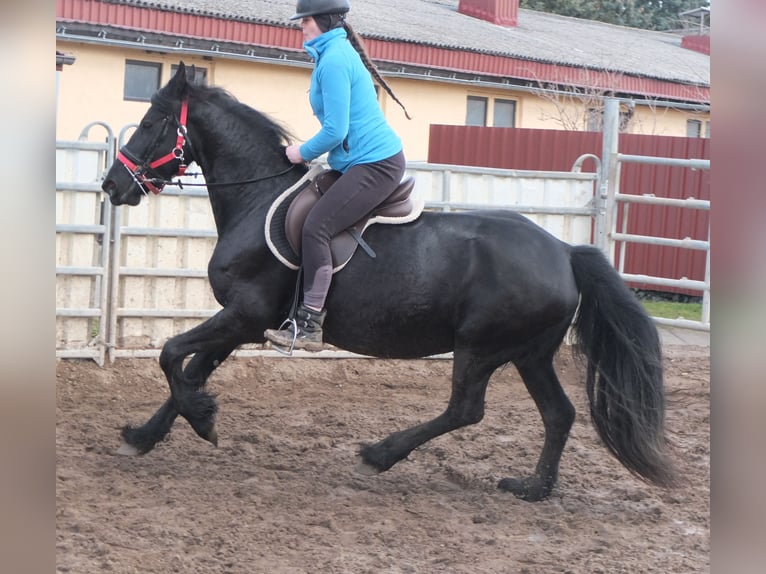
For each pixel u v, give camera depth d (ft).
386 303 17.79
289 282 18.34
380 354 18.58
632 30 119.44
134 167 18.99
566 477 20.36
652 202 34.12
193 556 14.66
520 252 17.78
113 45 61.72
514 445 22.80
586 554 15.58
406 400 27.71
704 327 33.30
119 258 28.63
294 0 75.56
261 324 18.57
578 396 28.37
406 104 74.38
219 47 65.05
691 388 29.32
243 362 29.43
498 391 29.43
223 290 18.60
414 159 75.41
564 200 34.73
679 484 17.78
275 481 19.13
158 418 20.10
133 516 16.40
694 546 16.14
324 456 21.38
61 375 27.45
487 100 79.36
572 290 17.94
